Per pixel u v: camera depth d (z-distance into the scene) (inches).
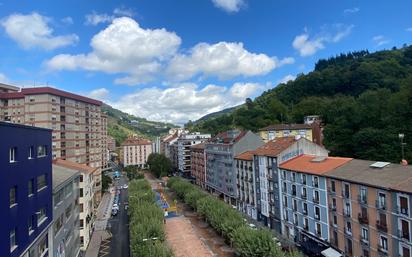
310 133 4242.1
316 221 2079.2
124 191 5027.1
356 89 5270.7
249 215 3223.4
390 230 1466.5
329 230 1951.3
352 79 5423.2
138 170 7317.9
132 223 2324.1
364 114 3161.9
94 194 3294.8
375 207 1556.3
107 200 4303.6
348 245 1784.0
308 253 2114.9
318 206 2054.6
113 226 3026.6
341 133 3248.0
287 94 6697.8
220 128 6978.4
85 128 4347.9
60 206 1549.0
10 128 958.4
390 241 1470.2
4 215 893.2
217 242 2468.0
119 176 7037.4
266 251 1793.8
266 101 7052.2
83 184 2317.9
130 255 2206.0
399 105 2938.0
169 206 3690.9
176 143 6988.2
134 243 1905.8
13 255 945.5
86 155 4352.9
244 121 6284.5
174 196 4434.1
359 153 2974.9
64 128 3870.6
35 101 3599.9
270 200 2733.8
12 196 983.0
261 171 2903.5
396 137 2773.1
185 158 6309.1
